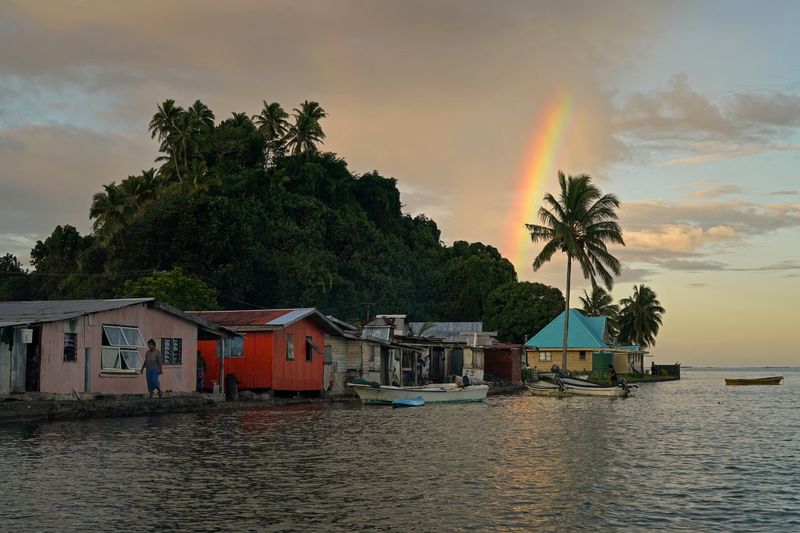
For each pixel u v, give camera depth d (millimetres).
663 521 14125
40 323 29688
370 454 21609
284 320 44188
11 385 29203
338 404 44281
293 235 88812
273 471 18438
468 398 48969
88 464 18797
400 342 59844
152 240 73938
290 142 114812
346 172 118875
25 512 13859
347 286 89562
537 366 98062
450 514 14281
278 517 13828
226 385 41531
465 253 134250
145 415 32625
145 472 17891
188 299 56969
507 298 105125
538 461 20812
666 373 133125
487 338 82188
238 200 87562
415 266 113000
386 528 13234
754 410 45000
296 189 102812
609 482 17797
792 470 20062
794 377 175250
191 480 17062
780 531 13492
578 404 48750
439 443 24547
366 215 113062
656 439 27094
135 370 34375
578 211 68562
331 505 14844
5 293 81438
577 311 104438
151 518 13586
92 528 12867
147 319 35469
